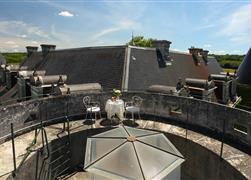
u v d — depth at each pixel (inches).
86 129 313.6
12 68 1003.3
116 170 163.2
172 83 705.0
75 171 297.9
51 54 1029.2
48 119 329.7
